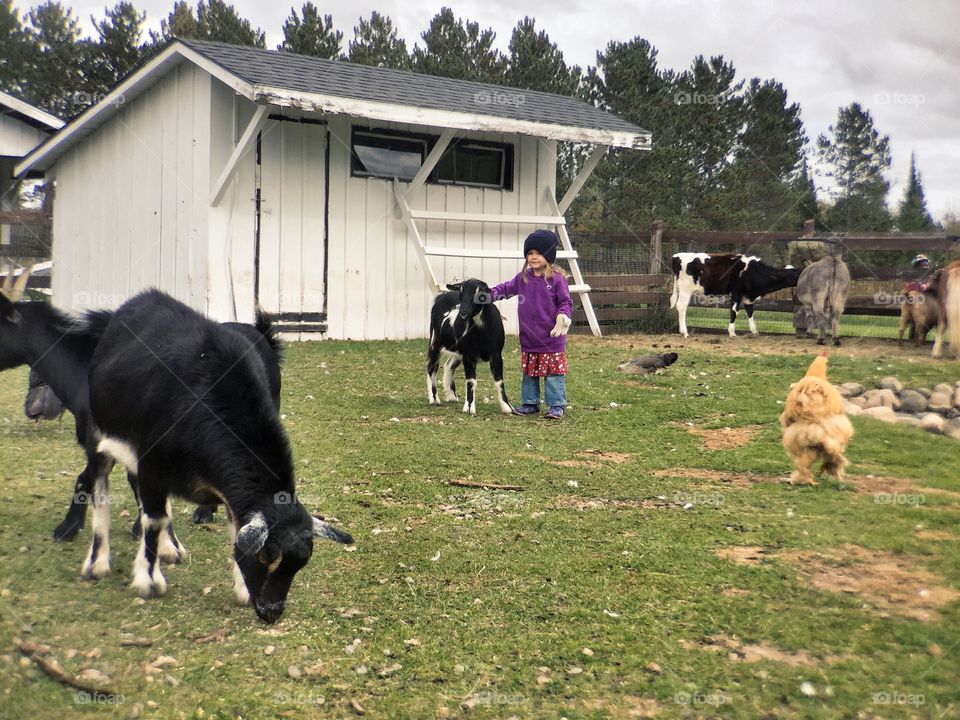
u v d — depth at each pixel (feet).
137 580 13.98
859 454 23.39
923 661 12.00
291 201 43.01
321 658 12.20
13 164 62.44
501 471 21.76
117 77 77.00
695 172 77.10
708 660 12.16
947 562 15.46
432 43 88.07
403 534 17.13
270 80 37.76
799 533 17.17
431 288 45.37
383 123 45.62
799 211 73.00
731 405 29.91
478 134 48.88
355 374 35.19
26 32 71.61
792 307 52.03
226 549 16.39
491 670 11.92
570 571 15.28
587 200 78.74
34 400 23.71
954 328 31.68
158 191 45.09
